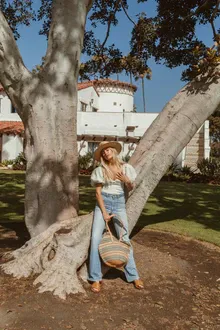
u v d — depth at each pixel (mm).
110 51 9992
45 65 5016
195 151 26312
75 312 3514
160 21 9523
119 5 9695
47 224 4930
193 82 4926
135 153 4770
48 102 4875
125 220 4164
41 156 4895
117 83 34844
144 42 9812
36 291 3803
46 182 4910
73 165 5070
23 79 4832
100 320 3422
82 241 4285
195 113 4723
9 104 30250
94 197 11969
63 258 4102
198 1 9062
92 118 26984
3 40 4695
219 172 20891
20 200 11141
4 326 3184
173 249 5988
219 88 4828
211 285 4547
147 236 6832
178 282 4527
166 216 9266
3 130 27531
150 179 4578
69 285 3898
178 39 9484
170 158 4676
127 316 3545
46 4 9789
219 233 7336
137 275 4234
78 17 5133
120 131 26688
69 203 5023
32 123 4879
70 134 5008
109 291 4070
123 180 4090
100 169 4117
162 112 4938
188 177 20859
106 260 3980
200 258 5613
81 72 10188
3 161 27453
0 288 3869
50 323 3281
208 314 3746
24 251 4574
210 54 4680
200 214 9703
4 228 7266
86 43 9977
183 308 3840
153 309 3742
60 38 5004
